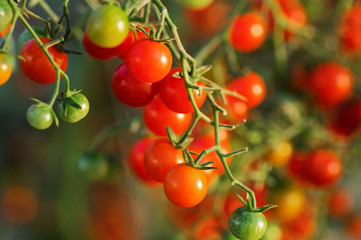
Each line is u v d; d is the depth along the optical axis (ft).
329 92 2.06
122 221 3.00
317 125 2.09
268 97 2.10
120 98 1.47
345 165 2.25
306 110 2.10
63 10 1.36
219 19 2.26
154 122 1.51
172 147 1.43
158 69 1.35
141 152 1.63
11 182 3.27
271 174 2.06
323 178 2.02
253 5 2.03
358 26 2.08
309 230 2.19
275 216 2.02
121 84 1.46
